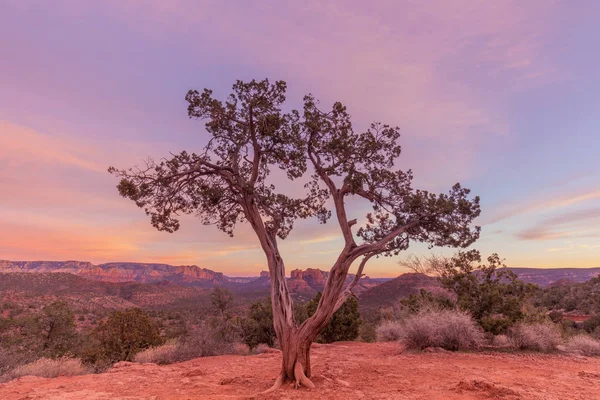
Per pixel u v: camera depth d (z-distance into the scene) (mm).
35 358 14211
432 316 15633
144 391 8242
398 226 10039
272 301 9094
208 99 9359
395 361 12250
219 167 9492
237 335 22016
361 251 8812
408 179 9992
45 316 30469
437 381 8789
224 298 35781
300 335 8500
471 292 17016
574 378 9078
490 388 7547
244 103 9281
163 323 64062
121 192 8633
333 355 14336
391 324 21562
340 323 21953
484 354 13734
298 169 9562
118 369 11953
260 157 10344
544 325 15555
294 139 9031
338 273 8602
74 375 11992
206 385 8727
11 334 34156
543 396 7055
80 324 64562
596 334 24750
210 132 10000
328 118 9469
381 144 9641
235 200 10109
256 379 9523
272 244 9664
